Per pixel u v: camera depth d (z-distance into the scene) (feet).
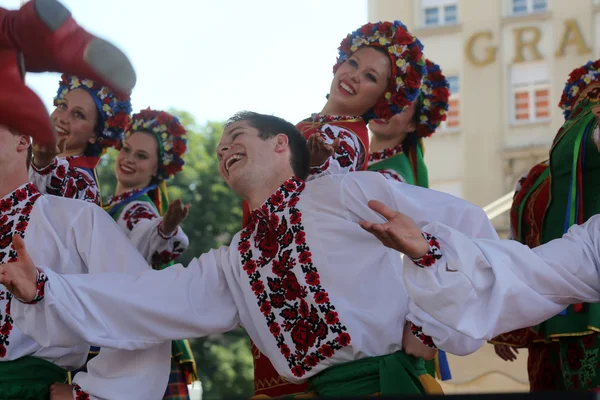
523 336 13.89
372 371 9.89
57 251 10.92
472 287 9.03
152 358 10.58
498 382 16.85
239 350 42.19
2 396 10.43
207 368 41.50
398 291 10.16
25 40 10.15
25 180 11.23
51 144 11.40
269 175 10.71
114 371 10.49
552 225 13.26
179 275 10.50
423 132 15.30
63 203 11.19
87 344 11.17
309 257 10.13
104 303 10.17
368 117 13.33
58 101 14.66
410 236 9.02
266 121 10.93
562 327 12.66
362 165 12.86
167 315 10.25
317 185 10.46
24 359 10.61
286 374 10.21
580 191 12.87
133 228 15.40
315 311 10.02
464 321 9.02
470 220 10.14
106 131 14.74
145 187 16.53
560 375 13.61
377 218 10.18
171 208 14.76
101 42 10.38
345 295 10.07
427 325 9.84
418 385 10.00
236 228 40.60
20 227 10.96
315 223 10.23
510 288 9.16
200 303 10.43
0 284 10.64
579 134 13.02
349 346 9.87
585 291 9.57
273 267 10.27
